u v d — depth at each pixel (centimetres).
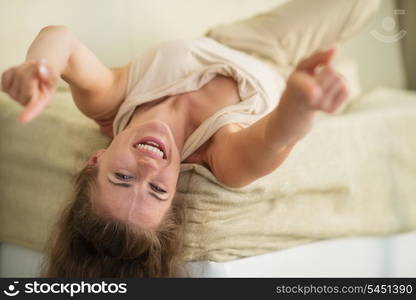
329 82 79
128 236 111
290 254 125
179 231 115
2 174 141
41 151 135
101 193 113
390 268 140
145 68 131
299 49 168
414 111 150
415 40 223
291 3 167
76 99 129
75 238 117
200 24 188
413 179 145
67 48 112
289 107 86
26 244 138
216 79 128
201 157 119
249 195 117
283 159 102
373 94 173
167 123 121
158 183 111
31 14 160
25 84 82
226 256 116
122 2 174
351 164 135
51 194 133
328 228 129
